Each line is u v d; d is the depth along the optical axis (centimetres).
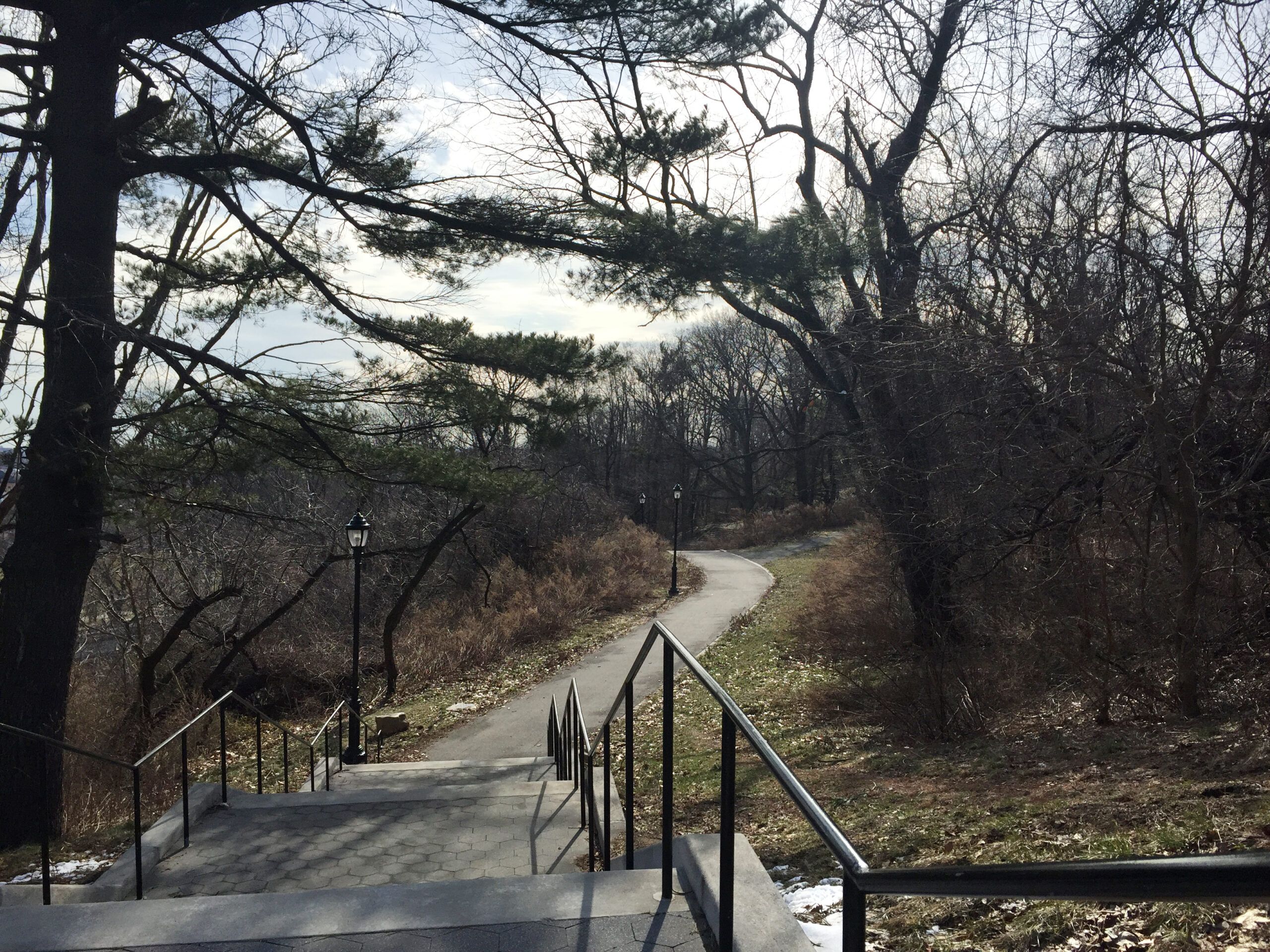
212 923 312
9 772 880
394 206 974
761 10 1059
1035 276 959
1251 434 863
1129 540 1027
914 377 1234
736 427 6341
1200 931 344
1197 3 757
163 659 1755
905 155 1458
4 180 1192
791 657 1731
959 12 1194
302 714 1789
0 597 923
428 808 732
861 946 195
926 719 1023
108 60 943
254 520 1234
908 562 1370
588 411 1159
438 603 2553
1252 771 562
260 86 1000
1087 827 520
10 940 303
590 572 2934
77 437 896
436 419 1094
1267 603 870
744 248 1045
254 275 1116
